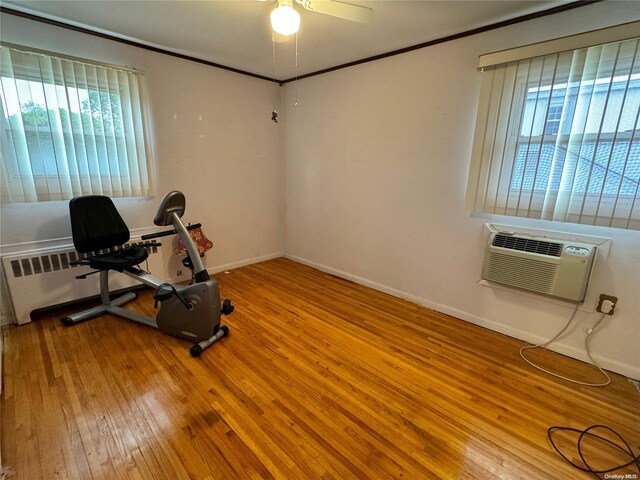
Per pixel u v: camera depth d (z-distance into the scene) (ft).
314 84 11.31
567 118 6.19
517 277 7.25
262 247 13.34
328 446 4.72
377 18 6.86
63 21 7.35
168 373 6.22
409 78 8.70
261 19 7.08
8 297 7.64
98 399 5.51
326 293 10.29
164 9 6.67
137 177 9.17
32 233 7.80
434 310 9.20
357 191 10.67
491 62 6.89
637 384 6.16
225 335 7.60
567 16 6.11
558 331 7.09
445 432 5.02
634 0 5.47
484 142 7.35
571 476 4.36
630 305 6.15
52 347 6.94
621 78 5.57
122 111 8.65
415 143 8.87
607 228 6.20
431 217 8.88
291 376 6.23
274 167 13.03
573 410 5.52
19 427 4.91
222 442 4.74
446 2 6.15
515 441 4.89
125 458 4.46
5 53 6.82
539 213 6.82
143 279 7.50
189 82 9.93
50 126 7.56
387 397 5.74
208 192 11.12
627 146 5.65
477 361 6.82
